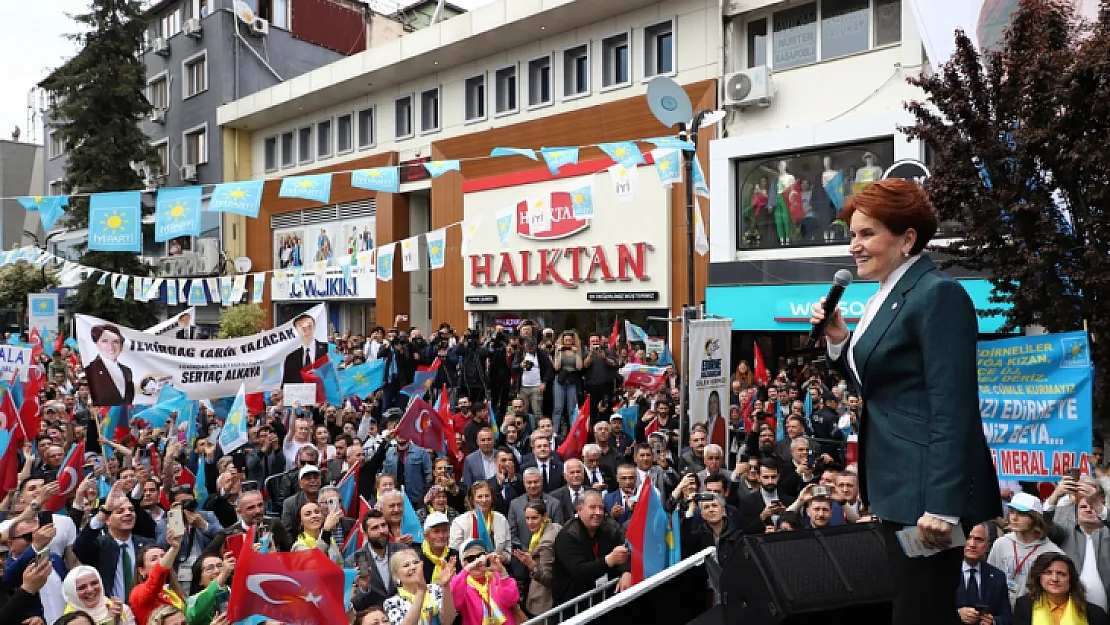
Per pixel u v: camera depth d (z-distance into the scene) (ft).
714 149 61.05
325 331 38.37
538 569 23.17
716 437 33.30
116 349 33.50
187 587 22.84
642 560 21.01
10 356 39.60
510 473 29.99
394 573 18.88
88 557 21.24
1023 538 19.53
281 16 119.75
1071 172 27.40
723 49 62.08
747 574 9.11
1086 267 27.43
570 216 70.85
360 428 40.68
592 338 51.93
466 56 80.69
